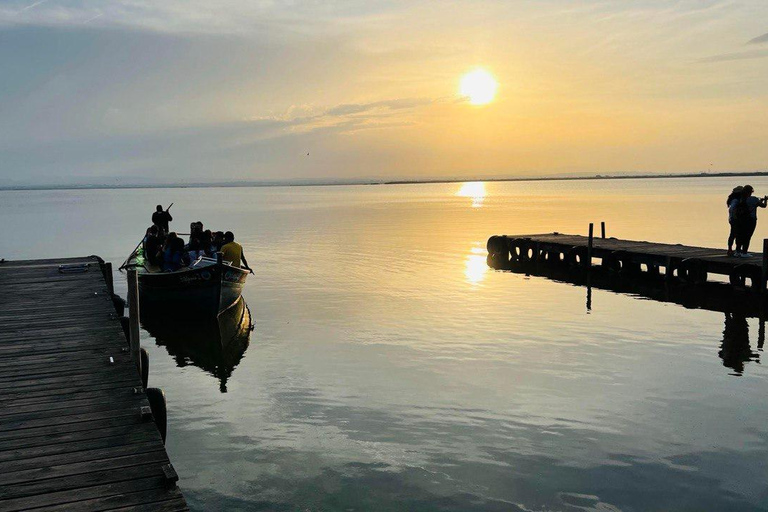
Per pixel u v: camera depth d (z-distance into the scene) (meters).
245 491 8.10
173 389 12.27
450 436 9.73
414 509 7.63
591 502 7.73
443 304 20.45
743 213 22.09
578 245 28.33
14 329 11.69
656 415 10.51
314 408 11.02
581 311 19.31
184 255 20.80
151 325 18.22
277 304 20.72
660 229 48.75
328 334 16.45
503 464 8.77
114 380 8.77
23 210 107.69
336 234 49.03
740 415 10.48
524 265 30.36
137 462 6.25
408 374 12.88
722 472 8.47
